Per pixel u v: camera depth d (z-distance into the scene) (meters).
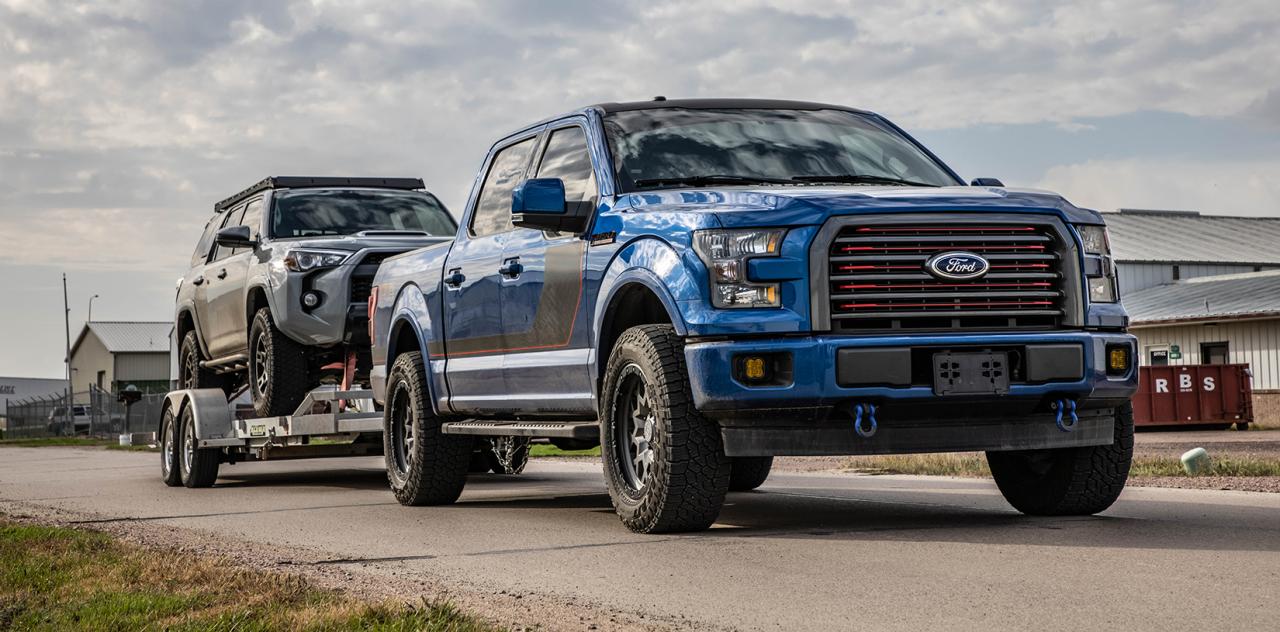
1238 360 35.44
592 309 7.07
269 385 11.78
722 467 6.38
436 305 8.97
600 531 7.03
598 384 7.08
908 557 5.53
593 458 18.12
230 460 12.70
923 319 6.13
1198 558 5.26
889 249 6.11
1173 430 31.44
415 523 7.96
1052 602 4.38
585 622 4.29
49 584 5.44
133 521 8.81
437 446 9.05
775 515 7.68
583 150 7.66
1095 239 6.48
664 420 6.35
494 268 8.17
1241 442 21.55
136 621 4.45
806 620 4.23
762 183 7.12
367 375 11.73
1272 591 4.47
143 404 37.75
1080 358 6.24
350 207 12.77
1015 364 6.19
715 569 5.36
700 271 6.20
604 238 6.97
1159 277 50.09
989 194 6.33
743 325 6.06
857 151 7.68
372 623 4.20
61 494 11.80
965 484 10.57
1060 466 6.98
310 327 11.38
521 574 5.49
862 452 6.20
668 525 6.52
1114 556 5.38
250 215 13.02
